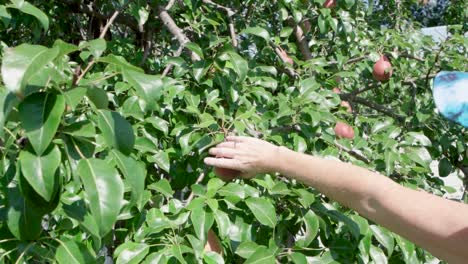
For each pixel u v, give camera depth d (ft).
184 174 5.60
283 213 4.93
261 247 4.39
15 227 2.99
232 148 4.31
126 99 5.58
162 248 4.34
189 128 5.38
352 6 8.50
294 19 7.69
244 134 5.18
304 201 4.64
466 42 8.25
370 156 6.50
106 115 2.91
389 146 6.33
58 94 2.75
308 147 5.96
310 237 4.63
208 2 7.55
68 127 2.92
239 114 5.51
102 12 9.12
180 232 4.51
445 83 3.81
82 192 4.13
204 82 5.90
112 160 4.42
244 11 9.09
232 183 4.62
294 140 5.59
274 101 6.63
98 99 3.06
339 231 5.18
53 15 8.80
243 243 4.45
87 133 2.90
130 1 6.79
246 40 8.34
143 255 4.12
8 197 3.09
